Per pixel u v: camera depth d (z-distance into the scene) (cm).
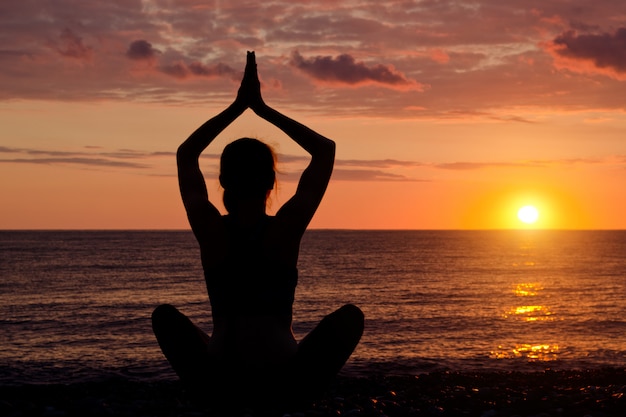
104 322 2950
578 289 4912
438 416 728
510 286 5184
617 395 731
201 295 4378
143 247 14575
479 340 2327
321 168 310
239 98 330
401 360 1844
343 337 321
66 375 1641
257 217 311
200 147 328
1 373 1670
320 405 771
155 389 1156
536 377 1381
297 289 4812
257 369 313
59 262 8644
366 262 8938
